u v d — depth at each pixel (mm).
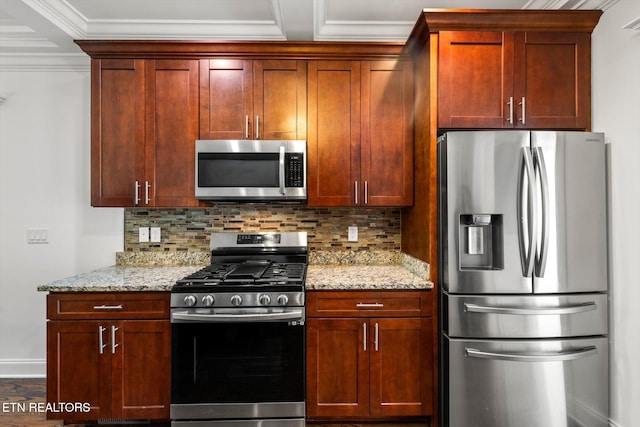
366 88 2475
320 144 2473
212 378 2037
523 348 1964
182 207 2520
